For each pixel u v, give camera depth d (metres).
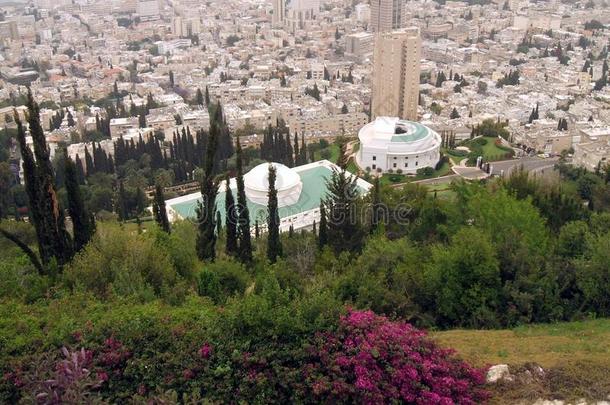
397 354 43.59
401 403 42.28
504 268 63.88
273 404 43.66
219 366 44.50
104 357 45.16
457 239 66.38
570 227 71.62
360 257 74.94
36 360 43.59
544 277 61.41
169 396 39.59
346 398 42.25
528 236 69.88
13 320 50.22
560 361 46.00
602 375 44.09
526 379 44.53
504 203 75.94
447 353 45.81
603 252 61.47
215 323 47.22
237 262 79.31
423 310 63.56
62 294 59.53
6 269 65.81
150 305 52.84
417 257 72.38
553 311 59.53
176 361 44.78
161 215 103.38
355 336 45.12
